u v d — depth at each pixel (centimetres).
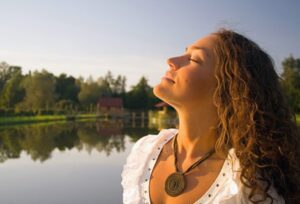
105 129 3288
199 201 147
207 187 149
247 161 146
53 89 6028
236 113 156
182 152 165
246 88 157
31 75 6069
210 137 160
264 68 166
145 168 171
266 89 161
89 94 8775
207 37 171
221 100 158
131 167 177
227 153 154
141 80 9375
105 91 9388
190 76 158
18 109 5103
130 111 8538
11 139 2225
